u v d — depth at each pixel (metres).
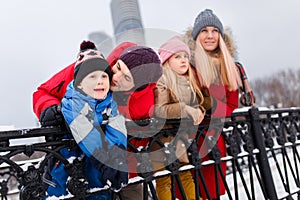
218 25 2.88
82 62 1.72
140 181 2.00
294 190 3.28
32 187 1.58
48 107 1.83
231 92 2.80
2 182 4.35
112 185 1.75
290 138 3.42
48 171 1.79
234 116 2.80
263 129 3.10
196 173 2.33
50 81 2.25
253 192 2.77
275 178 4.40
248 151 2.83
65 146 1.73
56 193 1.78
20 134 1.58
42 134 1.66
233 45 3.26
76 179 1.72
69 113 1.65
